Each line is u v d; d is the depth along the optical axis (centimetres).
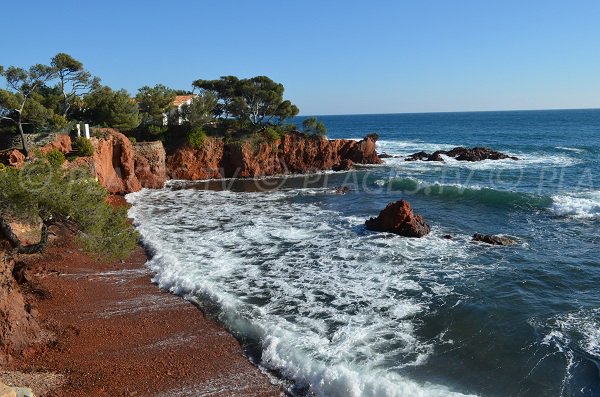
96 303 1898
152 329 1705
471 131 13325
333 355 1516
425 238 2847
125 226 1952
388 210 2992
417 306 1889
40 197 1605
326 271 2308
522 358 1494
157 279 2180
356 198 4275
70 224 1822
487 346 1572
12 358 1436
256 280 2194
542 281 2119
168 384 1373
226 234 2989
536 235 2850
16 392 1084
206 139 5625
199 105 5691
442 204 3866
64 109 5216
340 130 15975
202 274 2258
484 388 1344
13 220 1756
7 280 1517
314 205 3991
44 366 1427
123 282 2142
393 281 2162
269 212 3697
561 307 1847
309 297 1995
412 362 1480
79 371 1411
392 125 19225
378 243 2755
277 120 7256
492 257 2464
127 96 5462
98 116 5288
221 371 1448
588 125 14450
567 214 3325
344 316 1808
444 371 1429
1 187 1554
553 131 12056
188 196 4434
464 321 1752
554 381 1371
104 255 1875
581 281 2108
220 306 1891
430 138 11231
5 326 1445
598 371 1407
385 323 1747
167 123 5959
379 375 1399
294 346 1566
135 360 1494
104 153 4269
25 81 4238
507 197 3856
